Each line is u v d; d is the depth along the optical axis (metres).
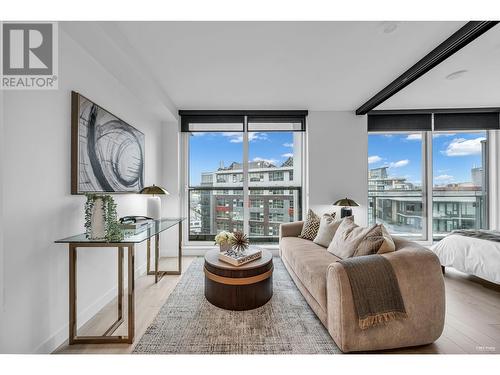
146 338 1.86
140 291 2.70
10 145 1.44
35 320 1.59
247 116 4.17
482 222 4.37
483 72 2.84
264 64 2.61
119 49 2.02
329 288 1.76
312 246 2.97
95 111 2.20
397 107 4.09
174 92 3.36
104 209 1.85
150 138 3.59
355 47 2.29
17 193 1.48
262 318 2.14
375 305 1.62
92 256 2.20
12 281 1.45
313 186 4.14
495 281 2.55
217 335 1.90
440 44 2.25
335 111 4.15
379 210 4.47
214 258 2.54
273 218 4.39
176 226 4.06
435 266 1.75
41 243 1.65
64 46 1.86
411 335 1.67
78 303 2.02
